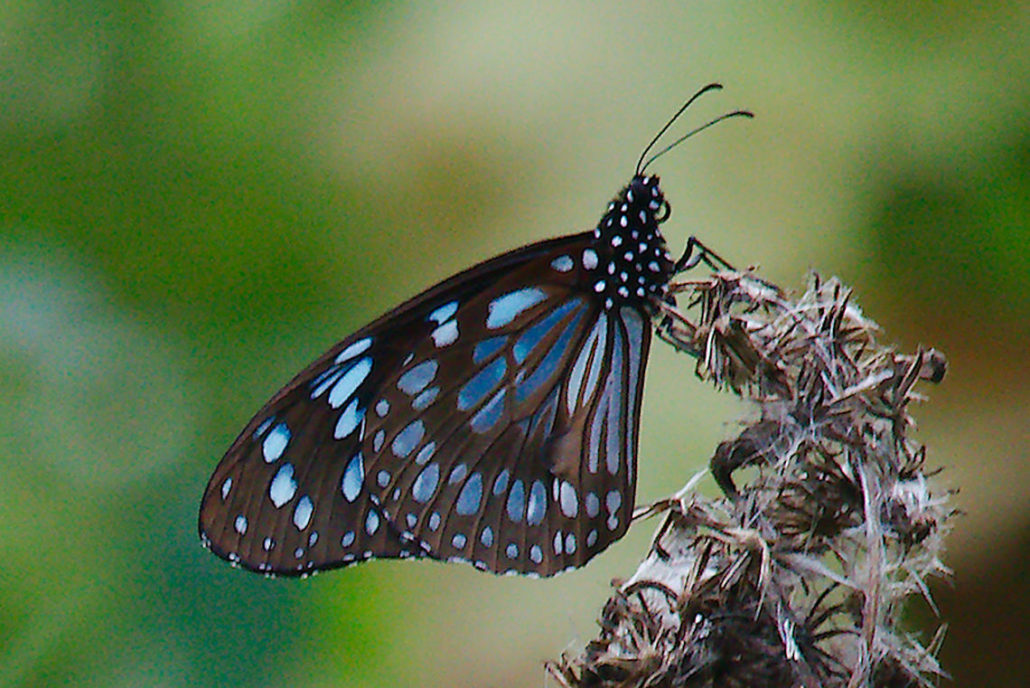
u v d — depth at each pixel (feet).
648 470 3.66
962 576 3.68
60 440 3.62
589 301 3.58
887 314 3.68
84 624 3.60
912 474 3.49
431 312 3.57
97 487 3.62
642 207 3.57
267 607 3.62
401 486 3.57
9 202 3.67
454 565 3.66
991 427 3.68
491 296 3.57
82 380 3.63
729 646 3.48
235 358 3.66
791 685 3.47
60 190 3.67
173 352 3.65
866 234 3.68
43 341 3.64
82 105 3.67
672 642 3.49
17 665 3.59
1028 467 3.67
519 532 3.58
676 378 3.67
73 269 3.66
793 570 3.48
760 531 3.49
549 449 3.58
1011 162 3.67
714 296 3.51
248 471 3.54
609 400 3.58
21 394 3.63
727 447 3.50
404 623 3.64
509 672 3.65
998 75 3.67
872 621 3.47
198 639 3.61
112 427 3.63
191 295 3.67
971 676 3.67
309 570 3.56
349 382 3.55
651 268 3.57
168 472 3.63
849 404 3.49
